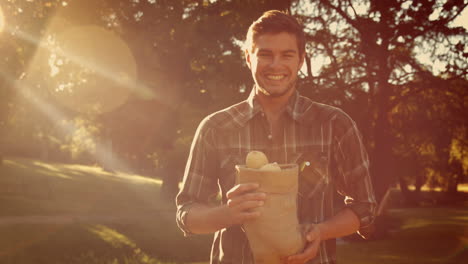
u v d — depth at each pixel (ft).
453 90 61.36
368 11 59.52
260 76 6.89
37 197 94.89
